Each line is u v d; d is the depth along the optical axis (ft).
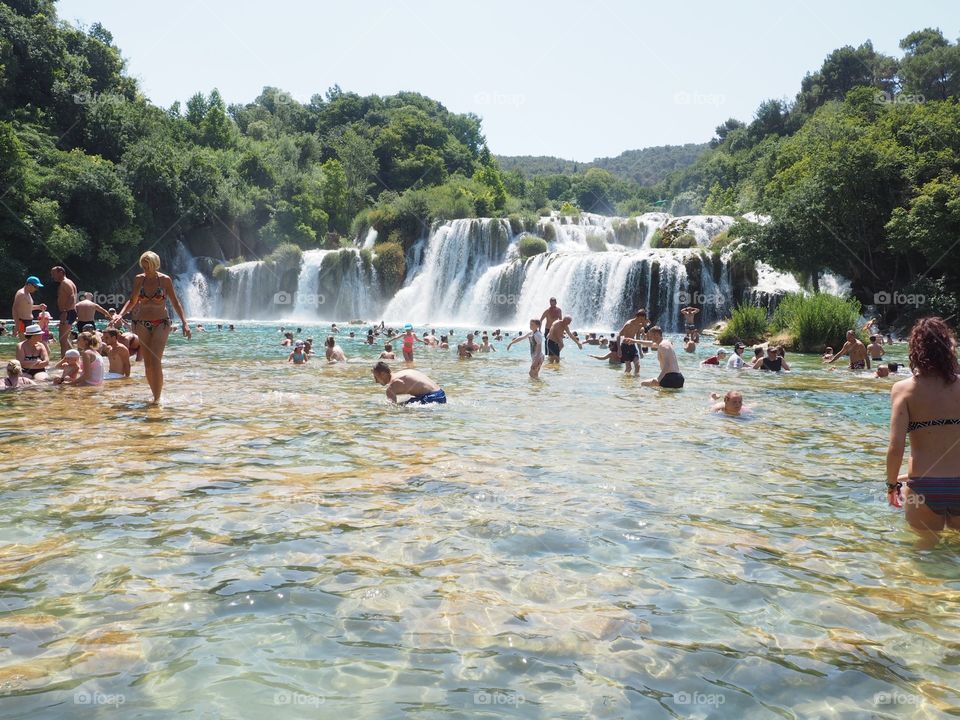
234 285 177.78
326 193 251.60
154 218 181.27
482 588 11.71
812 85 362.74
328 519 15.23
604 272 137.08
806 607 11.21
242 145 257.34
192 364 54.65
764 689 8.79
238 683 8.68
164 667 9.04
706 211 307.17
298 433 25.25
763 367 60.59
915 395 15.56
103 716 7.87
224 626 10.21
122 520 14.83
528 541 14.07
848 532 15.08
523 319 148.15
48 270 152.56
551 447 23.68
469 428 27.17
